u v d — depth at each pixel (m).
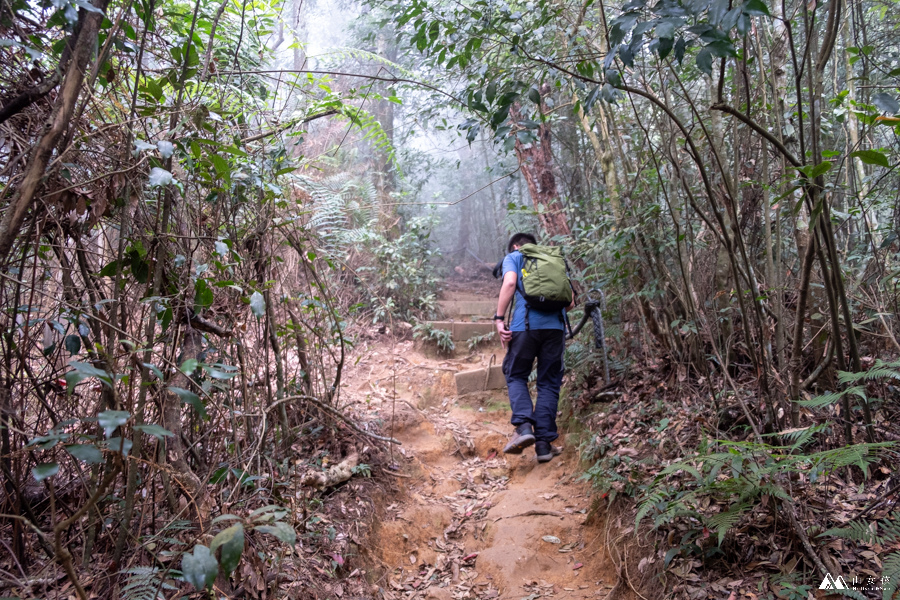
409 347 5.12
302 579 2.12
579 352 3.88
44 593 1.50
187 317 1.87
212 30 1.87
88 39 1.29
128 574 1.62
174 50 1.84
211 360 2.14
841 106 2.63
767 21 2.87
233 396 2.38
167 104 1.88
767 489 1.90
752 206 2.96
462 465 3.60
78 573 1.63
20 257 1.66
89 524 1.59
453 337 5.15
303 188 2.96
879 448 2.21
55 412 1.76
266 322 2.60
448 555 2.78
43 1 1.32
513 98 2.12
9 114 1.29
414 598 2.46
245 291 2.24
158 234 1.69
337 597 2.19
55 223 1.60
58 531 0.99
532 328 3.32
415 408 4.02
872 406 2.40
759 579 1.88
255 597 1.86
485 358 4.92
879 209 2.92
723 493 2.11
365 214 5.50
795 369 2.25
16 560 1.48
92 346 1.76
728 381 2.76
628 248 3.25
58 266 1.76
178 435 1.82
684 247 3.18
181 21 2.07
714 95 2.78
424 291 5.92
